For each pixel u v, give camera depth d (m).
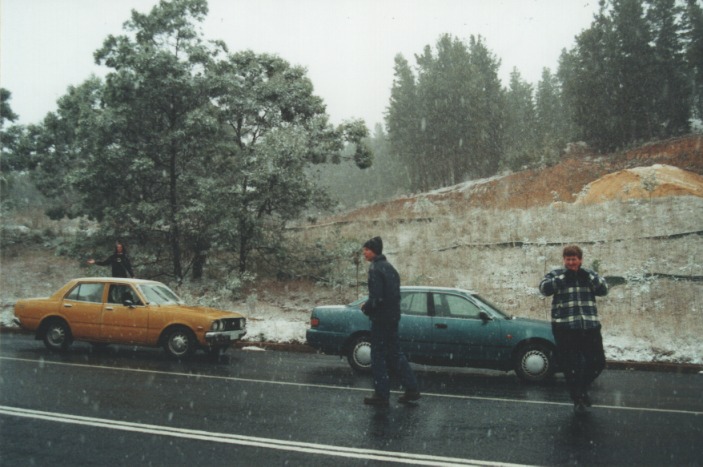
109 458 4.99
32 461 4.89
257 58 19.08
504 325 9.62
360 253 17.62
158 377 8.91
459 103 49.97
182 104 17.22
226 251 18.69
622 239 18.34
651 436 5.94
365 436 5.78
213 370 9.77
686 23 44.50
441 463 4.96
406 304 10.22
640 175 24.53
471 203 31.66
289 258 18.70
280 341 13.17
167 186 17.95
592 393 8.47
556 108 64.06
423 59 54.06
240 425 6.12
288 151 16.75
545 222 20.78
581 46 44.25
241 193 17.06
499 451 5.34
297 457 5.07
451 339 9.77
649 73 41.56
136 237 17.42
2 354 10.86
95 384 8.20
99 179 16.89
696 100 48.09
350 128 18.81
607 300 14.86
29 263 21.70
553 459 5.12
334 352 10.18
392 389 8.49
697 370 10.80
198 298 15.58
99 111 17.33
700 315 13.34
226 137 18.73
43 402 7.01
